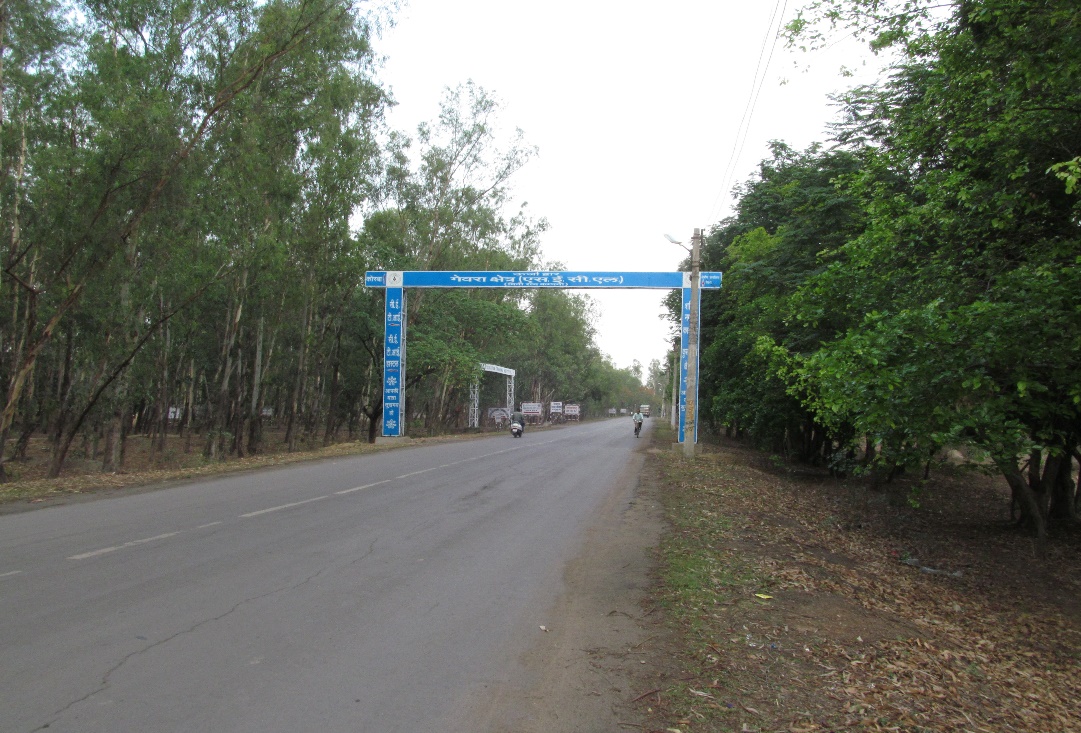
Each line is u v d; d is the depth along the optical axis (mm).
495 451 26453
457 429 57594
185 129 19797
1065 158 8664
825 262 18797
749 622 6082
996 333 8133
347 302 36000
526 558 8258
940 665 5699
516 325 43688
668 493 14781
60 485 13641
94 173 17562
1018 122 8773
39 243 19234
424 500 12609
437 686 4469
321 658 4863
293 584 6707
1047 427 9984
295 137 26156
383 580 7000
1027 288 8344
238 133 22062
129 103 17844
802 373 10664
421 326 39656
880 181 12516
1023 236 9789
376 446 27594
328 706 4105
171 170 18547
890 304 11398
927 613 8180
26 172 21703
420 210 37844
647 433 51969
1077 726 4961
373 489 13867
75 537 8570
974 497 22859
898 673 5254
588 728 3957
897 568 11094
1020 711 5039
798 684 4773
